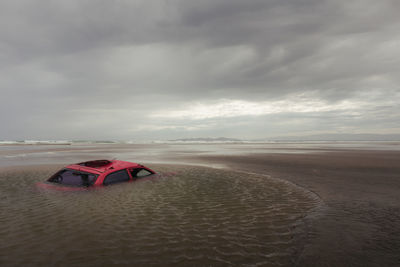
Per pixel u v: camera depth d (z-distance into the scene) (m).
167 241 3.57
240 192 7.05
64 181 7.44
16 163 15.37
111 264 2.88
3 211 4.86
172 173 10.46
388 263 3.02
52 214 4.71
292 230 4.12
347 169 12.72
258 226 4.28
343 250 3.37
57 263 2.88
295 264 2.95
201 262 2.95
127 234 3.80
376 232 4.08
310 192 7.18
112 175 7.59
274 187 7.88
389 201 6.17
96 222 4.32
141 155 24.05
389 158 19.16
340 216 4.92
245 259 3.05
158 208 5.25
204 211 5.11
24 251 3.18
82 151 32.09
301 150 33.38
